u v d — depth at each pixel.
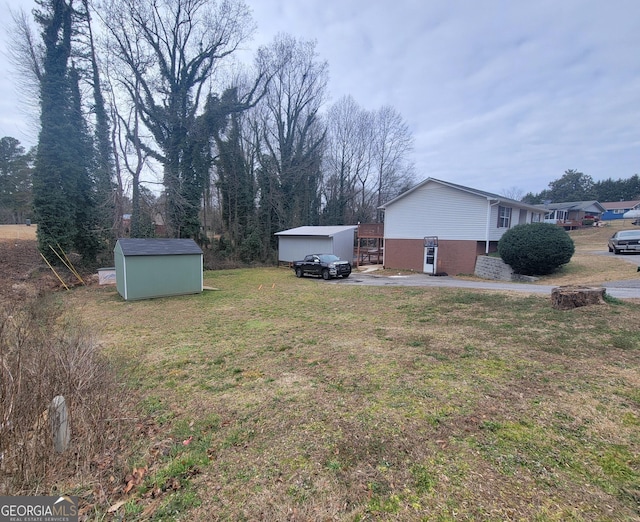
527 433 2.66
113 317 8.90
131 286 11.62
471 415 2.99
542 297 8.24
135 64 19.16
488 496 1.99
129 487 2.23
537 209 20.97
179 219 21.81
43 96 15.87
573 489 2.02
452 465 2.31
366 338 5.98
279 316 8.48
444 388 3.62
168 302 11.15
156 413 3.43
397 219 19.78
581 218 40.00
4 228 26.48
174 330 7.39
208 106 22.56
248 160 26.70
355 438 2.73
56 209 16.19
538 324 5.93
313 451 2.58
